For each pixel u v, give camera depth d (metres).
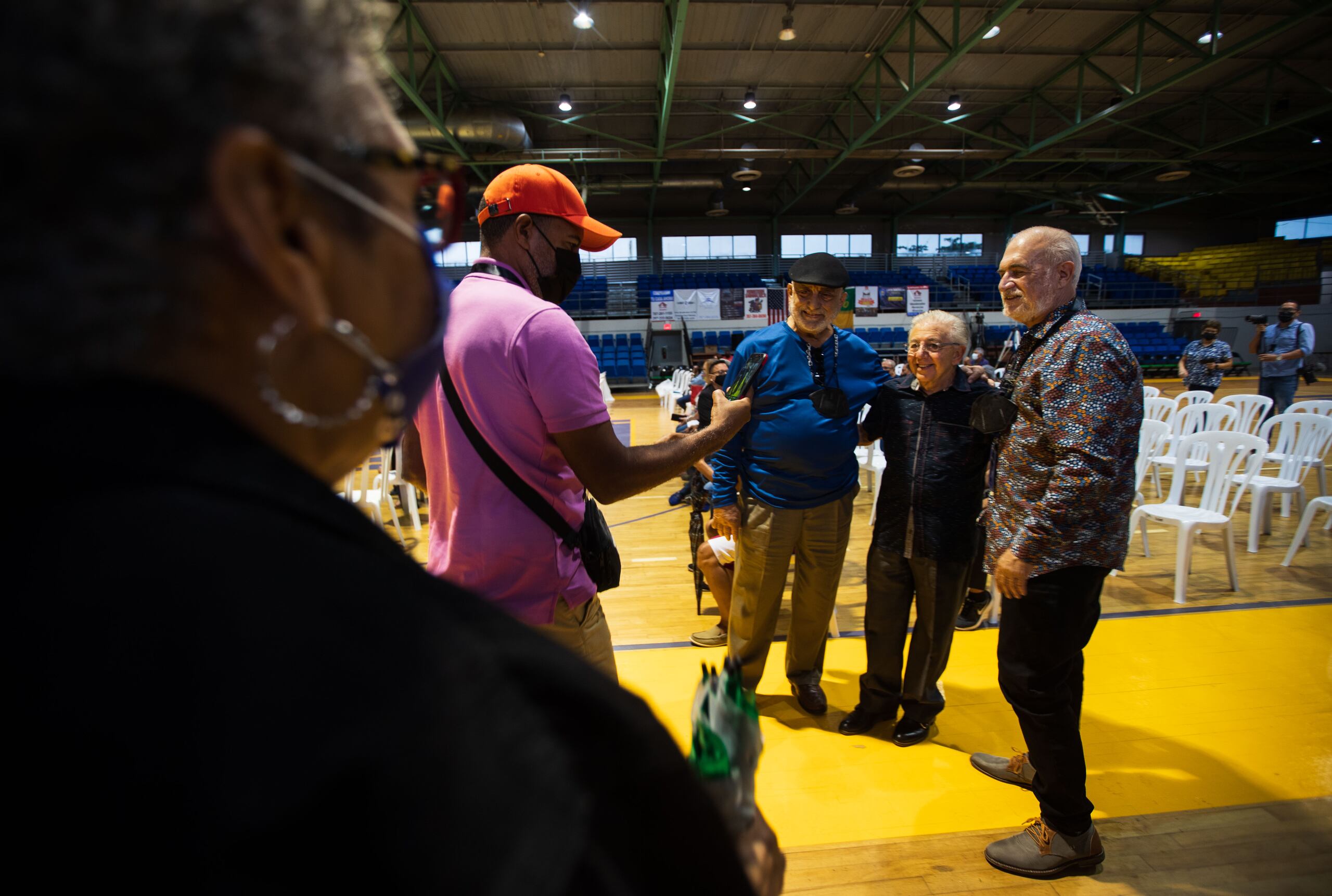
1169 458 5.00
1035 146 11.26
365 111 0.29
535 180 1.09
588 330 16.42
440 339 0.36
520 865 0.19
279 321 0.26
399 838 0.19
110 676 0.18
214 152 0.21
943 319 1.89
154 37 0.19
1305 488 5.39
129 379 0.22
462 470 1.04
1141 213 19.16
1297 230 18.83
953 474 1.91
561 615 1.11
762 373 2.03
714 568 2.71
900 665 2.12
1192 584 3.39
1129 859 1.62
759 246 18.70
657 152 11.85
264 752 0.18
